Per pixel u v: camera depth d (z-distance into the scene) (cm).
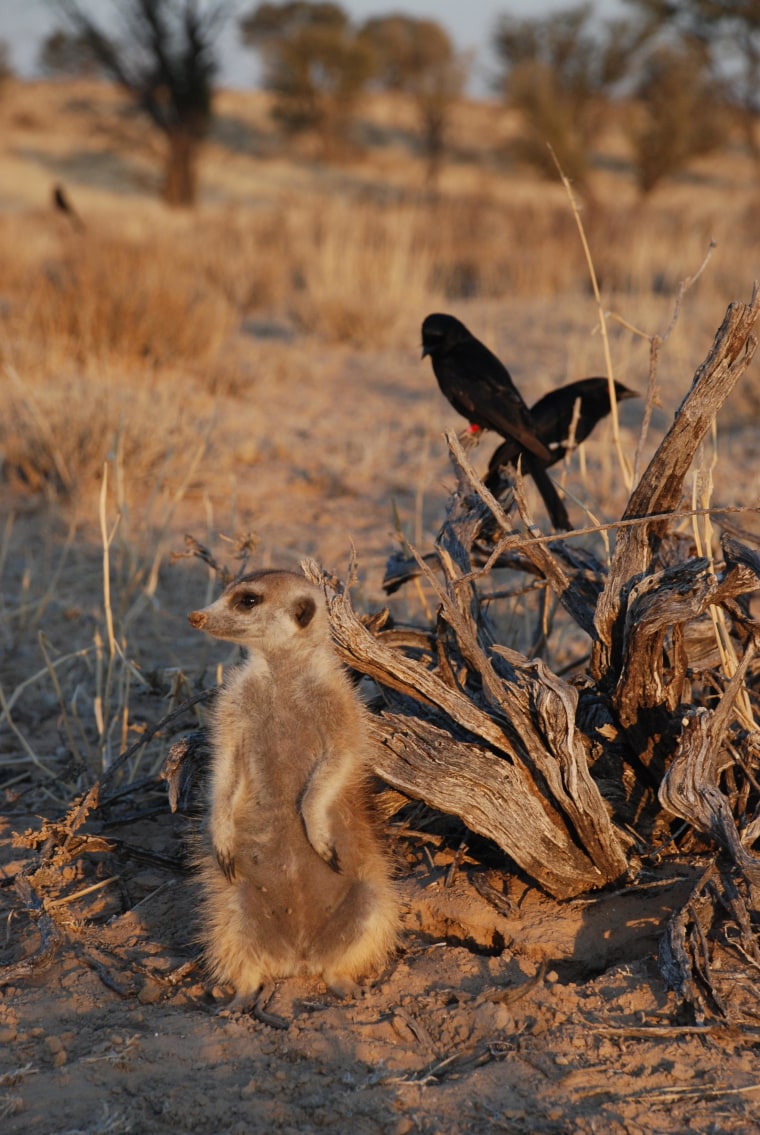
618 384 639
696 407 396
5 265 1759
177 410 1019
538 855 404
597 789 391
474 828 402
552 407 634
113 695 613
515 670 432
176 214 3172
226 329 1442
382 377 1365
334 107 5488
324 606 392
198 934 406
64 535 859
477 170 5469
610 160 5206
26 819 495
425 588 738
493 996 362
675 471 409
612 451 1017
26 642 687
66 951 400
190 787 442
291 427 1138
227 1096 324
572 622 682
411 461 1029
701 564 402
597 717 455
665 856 428
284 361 1377
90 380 1100
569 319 1627
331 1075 332
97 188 4397
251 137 5903
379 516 895
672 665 412
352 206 2739
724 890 392
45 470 947
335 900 383
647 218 2445
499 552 417
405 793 408
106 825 480
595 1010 359
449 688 416
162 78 3856
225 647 674
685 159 3928
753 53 4231
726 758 424
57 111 6034
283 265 1944
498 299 1914
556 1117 313
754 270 1822
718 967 371
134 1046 344
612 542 767
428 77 5459
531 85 3869
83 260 1489
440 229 2277
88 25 3834
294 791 387
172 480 938
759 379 1180
